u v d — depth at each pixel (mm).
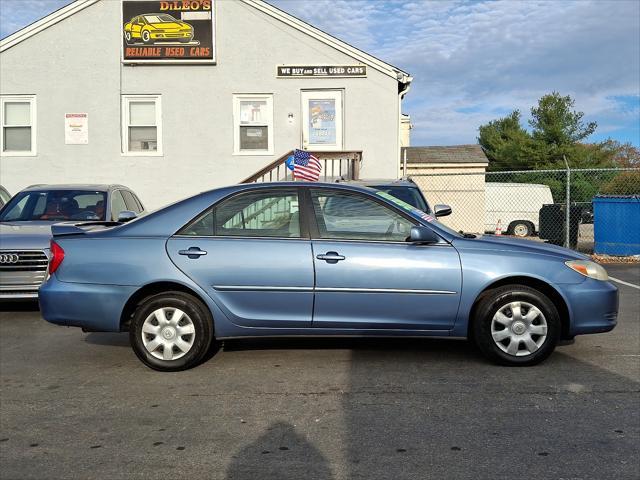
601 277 5207
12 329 6930
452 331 5117
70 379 5043
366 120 14367
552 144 39625
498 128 53656
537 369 5141
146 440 3799
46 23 14258
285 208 5195
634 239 12906
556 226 14703
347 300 5023
